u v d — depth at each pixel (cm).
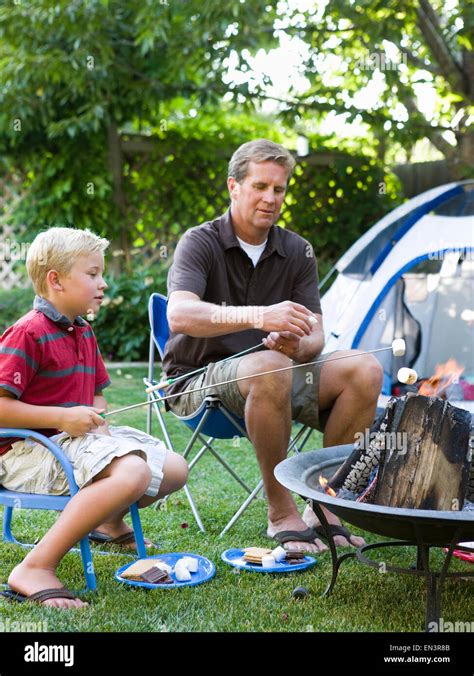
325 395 235
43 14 521
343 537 235
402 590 197
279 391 219
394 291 452
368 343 440
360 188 668
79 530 184
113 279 600
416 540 161
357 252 449
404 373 183
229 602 185
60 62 537
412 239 400
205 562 209
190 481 302
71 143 599
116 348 602
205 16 504
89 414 191
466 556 222
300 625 173
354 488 189
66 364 200
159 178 638
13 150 605
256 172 237
